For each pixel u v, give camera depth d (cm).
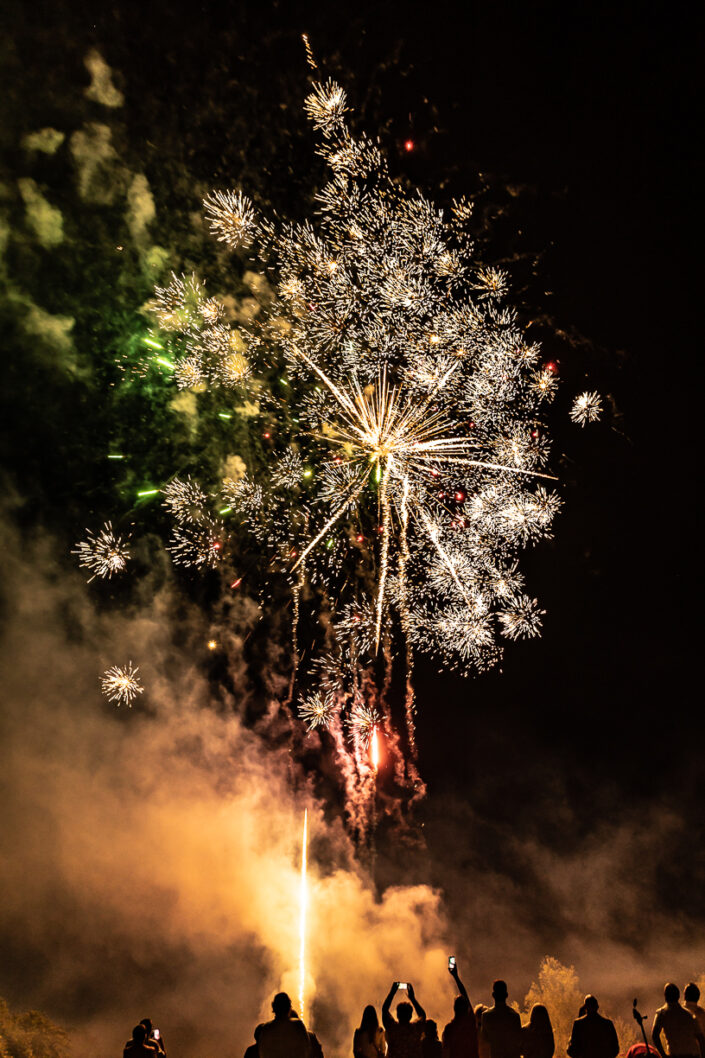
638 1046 742
